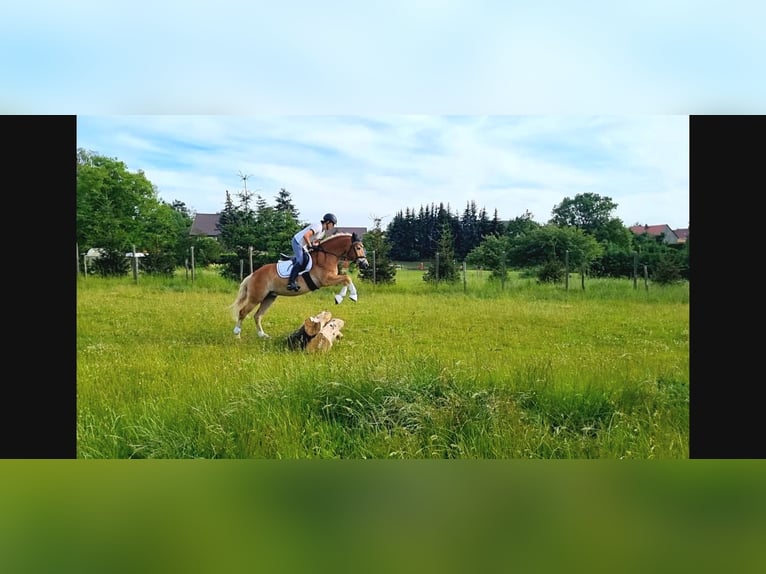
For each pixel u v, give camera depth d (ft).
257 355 23.00
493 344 25.18
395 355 21.95
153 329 27.71
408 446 16.56
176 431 17.19
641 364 21.84
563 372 20.12
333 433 16.94
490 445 16.69
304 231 26.76
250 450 16.55
